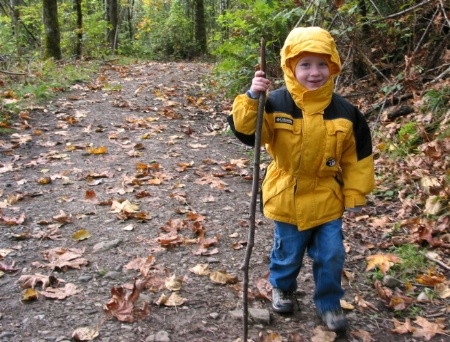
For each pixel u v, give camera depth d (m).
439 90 5.63
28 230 3.83
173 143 6.43
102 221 4.06
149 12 25.28
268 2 5.44
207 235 3.91
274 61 8.40
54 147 5.99
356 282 3.33
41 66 10.62
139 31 25.42
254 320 2.81
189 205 4.49
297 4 6.93
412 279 3.35
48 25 13.38
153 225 4.03
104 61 15.04
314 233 2.67
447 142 4.82
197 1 21.75
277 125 2.51
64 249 3.51
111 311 2.78
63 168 5.28
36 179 4.91
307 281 3.29
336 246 2.56
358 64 6.99
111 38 20.62
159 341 2.58
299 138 2.49
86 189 4.73
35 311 2.79
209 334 2.68
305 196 2.60
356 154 2.60
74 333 2.58
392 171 5.02
